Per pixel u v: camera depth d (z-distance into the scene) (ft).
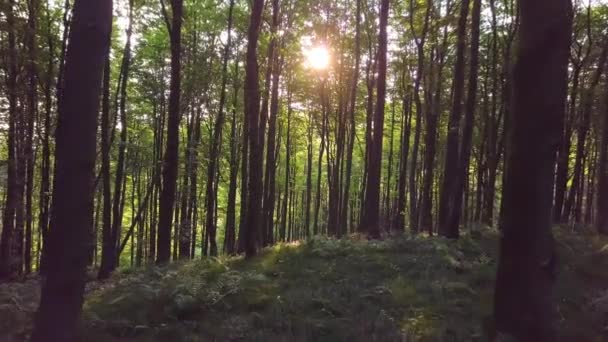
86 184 17.29
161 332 23.81
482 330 20.84
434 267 33.22
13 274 55.26
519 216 18.83
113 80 82.53
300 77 102.73
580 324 22.84
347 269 34.47
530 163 18.51
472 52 44.75
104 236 57.93
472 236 43.83
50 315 16.98
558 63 18.19
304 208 190.49
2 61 53.83
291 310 25.99
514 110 18.98
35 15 55.72
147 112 96.32
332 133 135.13
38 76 58.75
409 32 79.25
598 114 73.87
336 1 91.45
